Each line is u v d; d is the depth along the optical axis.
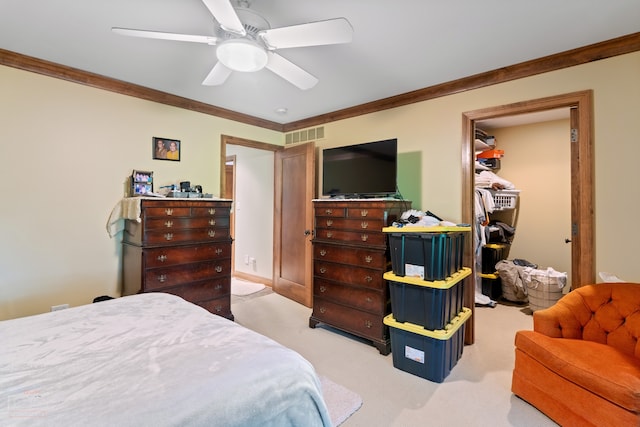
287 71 2.05
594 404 1.60
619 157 2.16
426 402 1.99
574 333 2.04
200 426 0.78
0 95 2.36
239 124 3.92
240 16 1.66
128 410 0.78
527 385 1.97
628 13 1.84
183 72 2.69
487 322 3.41
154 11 1.84
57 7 1.81
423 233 2.26
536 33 2.06
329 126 3.91
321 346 2.79
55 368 0.99
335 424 1.77
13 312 2.42
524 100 2.53
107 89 2.86
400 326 2.36
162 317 1.47
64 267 2.65
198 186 3.24
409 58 2.42
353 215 2.92
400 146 3.24
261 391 0.92
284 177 4.34
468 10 1.81
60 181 2.62
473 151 2.84
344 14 1.85
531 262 4.41
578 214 2.31
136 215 2.61
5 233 2.39
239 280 5.17
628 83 2.13
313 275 3.24
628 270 2.13
